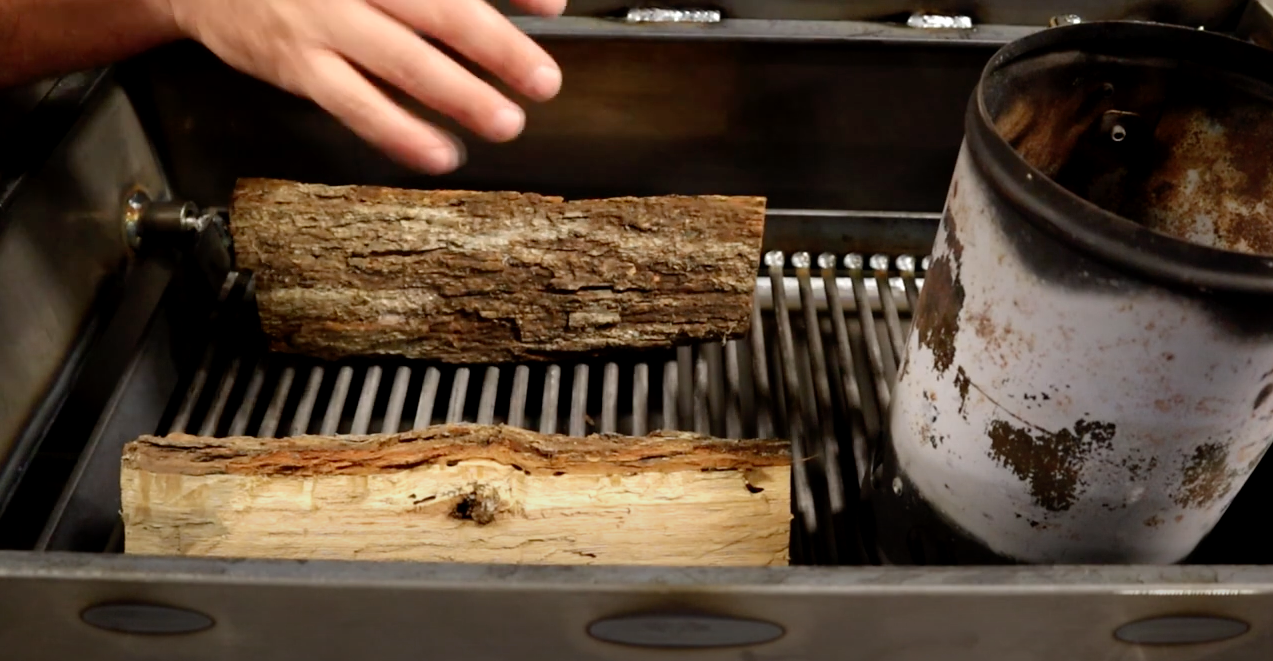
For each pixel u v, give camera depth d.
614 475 1.16
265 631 1.06
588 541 1.16
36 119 1.27
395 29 1.09
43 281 1.26
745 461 1.17
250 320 1.36
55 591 1.03
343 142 1.39
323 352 1.32
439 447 1.16
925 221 1.44
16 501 1.25
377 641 1.07
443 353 1.32
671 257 1.29
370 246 1.28
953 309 1.07
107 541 1.23
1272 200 1.11
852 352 1.38
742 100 1.37
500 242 1.28
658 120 1.38
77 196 1.29
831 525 1.24
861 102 1.37
